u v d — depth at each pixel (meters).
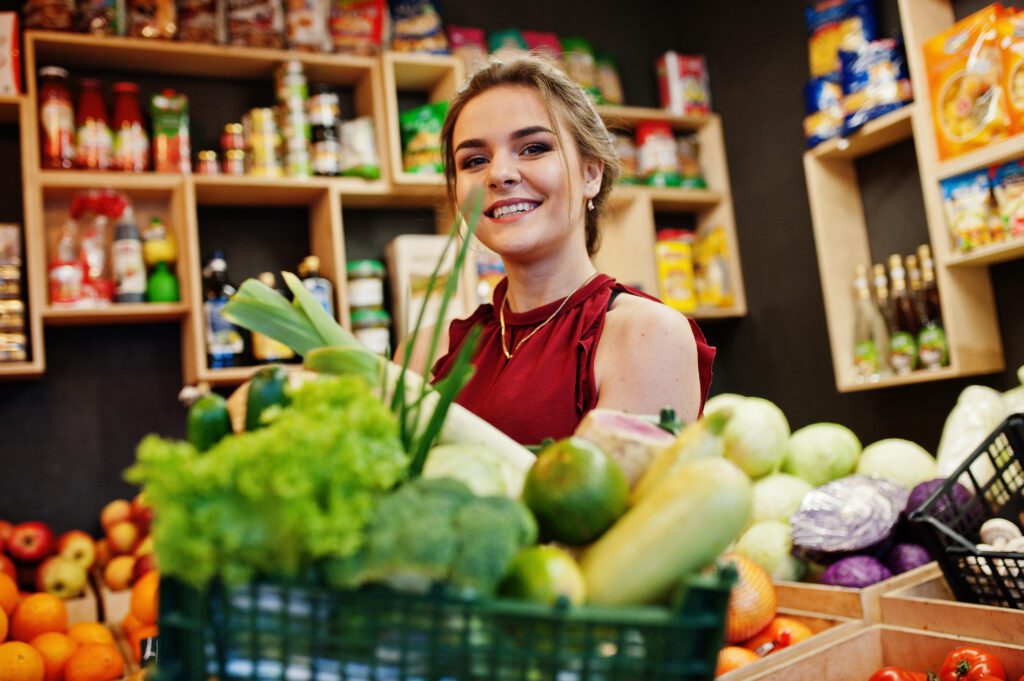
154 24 2.81
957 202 2.58
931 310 2.71
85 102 2.72
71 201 2.77
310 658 0.52
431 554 0.49
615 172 1.48
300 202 3.07
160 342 2.92
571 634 0.52
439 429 0.62
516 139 1.30
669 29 3.93
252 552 0.50
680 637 0.49
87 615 2.35
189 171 2.81
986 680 1.22
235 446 0.50
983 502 1.69
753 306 3.56
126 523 2.60
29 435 2.76
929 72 2.64
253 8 2.94
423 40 3.13
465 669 0.51
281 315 0.83
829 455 2.23
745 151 3.58
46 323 2.76
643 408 1.18
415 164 2.99
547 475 0.60
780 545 1.89
